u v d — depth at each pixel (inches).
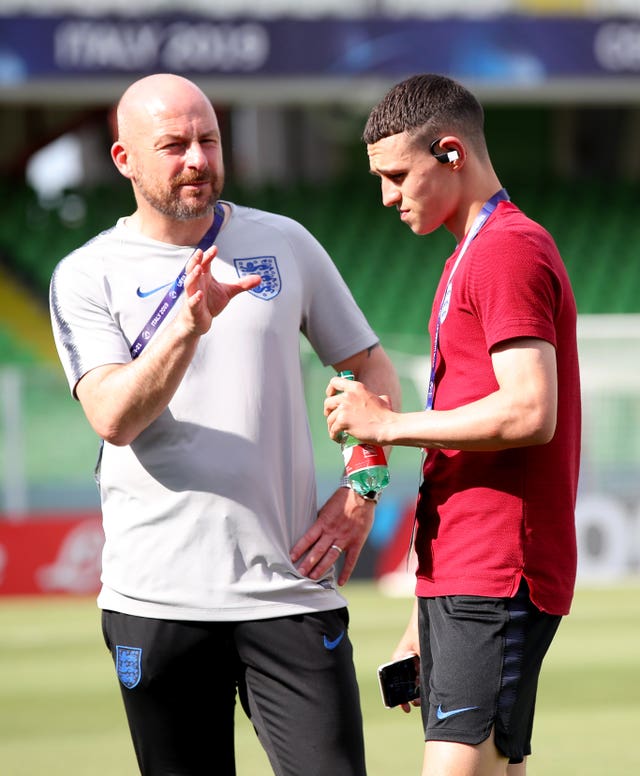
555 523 393.7
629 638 1147.9
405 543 1562.5
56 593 1502.2
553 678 968.3
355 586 1541.6
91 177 2610.7
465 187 403.9
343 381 404.2
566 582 397.1
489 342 376.5
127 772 698.2
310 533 438.3
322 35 1897.1
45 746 766.5
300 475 440.8
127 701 435.5
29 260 2236.7
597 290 2388.0
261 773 689.0
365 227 2389.3
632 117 2586.1
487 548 390.6
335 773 419.5
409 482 1793.8
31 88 1827.0
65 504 1876.2
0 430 1855.3
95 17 1822.1
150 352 398.0
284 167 2610.7
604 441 1811.0
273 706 426.3
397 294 2311.8
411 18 1924.2
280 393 434.3
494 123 2561.5
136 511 427.5
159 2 1939.0
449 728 387.5
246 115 2603.3
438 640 399.9
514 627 388.8
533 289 373.7
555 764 707.4
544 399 368.8
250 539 423.2
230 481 421.4
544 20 1942.7
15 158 2349.9
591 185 2512.3
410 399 1820.9
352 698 429.7
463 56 1936.5
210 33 1862.7
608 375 1828.2
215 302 392.8
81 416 1879.9
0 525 1497.3
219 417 423.8
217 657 429.7
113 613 433.1
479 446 377.1
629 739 767.1
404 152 398.3
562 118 2576.3
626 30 1963.6
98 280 432.5
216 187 427.2
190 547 422.0
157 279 432.1
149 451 424.5
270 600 424.2
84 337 425.7
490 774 389.7
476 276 382.3
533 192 2490.2
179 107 418.9
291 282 445.4
